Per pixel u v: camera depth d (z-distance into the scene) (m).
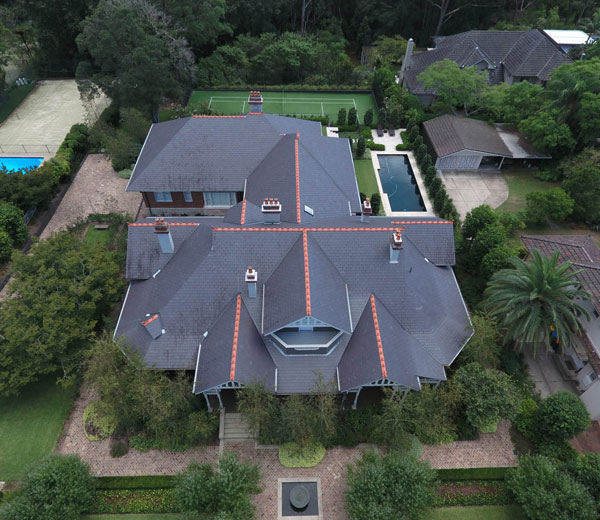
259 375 31.86
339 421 34.31
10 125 68.25
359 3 95.81
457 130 61.56
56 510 27.55
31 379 34.16
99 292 38.59
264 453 33.19
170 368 33.31
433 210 55.06
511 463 33.12
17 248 48.66
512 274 35.94
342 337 34.59
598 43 68.94
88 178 58.69
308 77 82.25
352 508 28.14
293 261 34.91
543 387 37.59
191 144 50.94
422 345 34.56
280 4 89.44
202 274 35.50
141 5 63.81
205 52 86.94
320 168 48.19
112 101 69.25
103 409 32.16
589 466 29.31
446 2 90.88
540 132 57.22
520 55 74.62
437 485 31.75
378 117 71.62
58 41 77.44
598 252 41.56
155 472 32.19
